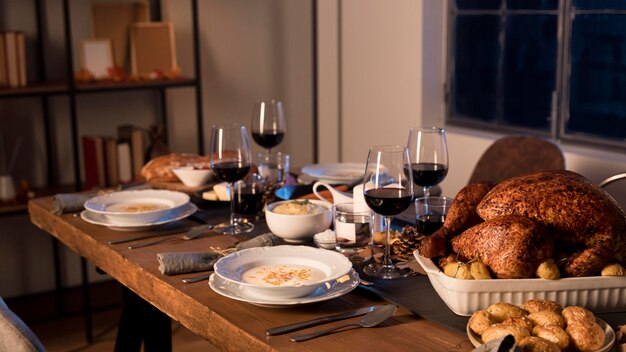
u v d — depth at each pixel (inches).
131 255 74.3
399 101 164.7
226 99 174.6
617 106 130.3
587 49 134.3
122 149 153.6
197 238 79.5
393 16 163.0
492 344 46.9
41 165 158.7
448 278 55.9
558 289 55.6
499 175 110.3
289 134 184.9
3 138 153.8
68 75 142.0
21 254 159.6
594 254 55.4
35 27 153.4
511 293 55.6
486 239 56.8
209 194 92.2
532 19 143.8
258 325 57.0
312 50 179.3
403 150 65.7
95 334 148.6
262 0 174.7
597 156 130.6
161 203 88.7
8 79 141.2
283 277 61.8
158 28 157.0
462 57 159.2
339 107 181.9
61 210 91.0
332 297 59.1
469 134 153.3
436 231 61.9
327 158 186.9
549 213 57.5
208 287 65.2
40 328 150.2
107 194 89.7
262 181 86.4
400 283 64.4
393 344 53.3
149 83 150.4
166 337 95.5
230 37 172.6
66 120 159.0
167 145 167.5
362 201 76.0
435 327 56.2
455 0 158.9
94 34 154.1
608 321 56.0
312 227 75.2
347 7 175.0
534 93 145.7
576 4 135.3
